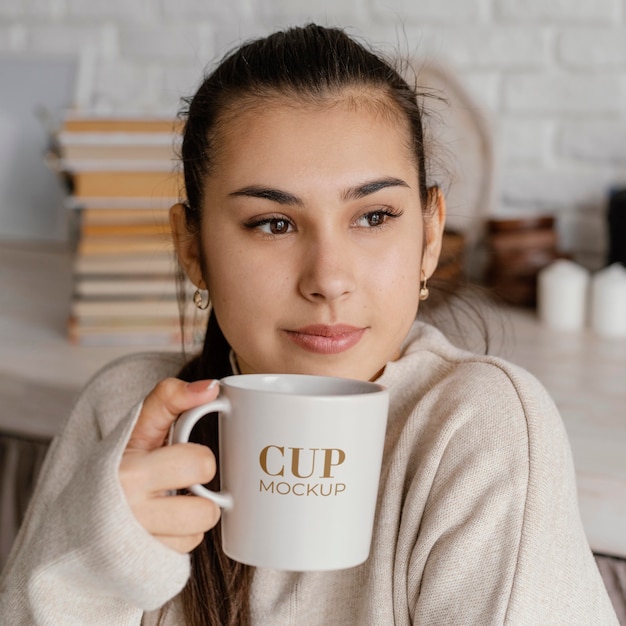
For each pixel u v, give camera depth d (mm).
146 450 667
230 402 604
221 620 828
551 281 1696
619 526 974
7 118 2330
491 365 806
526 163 2092
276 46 790
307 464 583
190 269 895
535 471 726
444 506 732
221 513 647
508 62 2070
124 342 1572
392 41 2096
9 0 2316
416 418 794
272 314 750
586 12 2016
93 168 1565
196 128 819
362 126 746
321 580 813
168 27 2234
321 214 733
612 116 2035
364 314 744
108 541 620
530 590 688
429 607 715
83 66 2275
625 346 1561
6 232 2365
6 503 1361
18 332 1632
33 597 675
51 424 1334
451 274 1469
